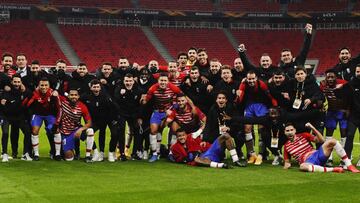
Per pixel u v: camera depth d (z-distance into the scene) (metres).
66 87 11.52
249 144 10.79
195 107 10.76
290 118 10.09
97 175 8.98
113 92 11.67
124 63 11.97
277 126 10.20
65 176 8.84
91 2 42.16
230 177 8.82
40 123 10.94
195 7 44.75
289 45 45.16
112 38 43.31
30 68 11.45
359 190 7.70
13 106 10.55
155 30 45.47
